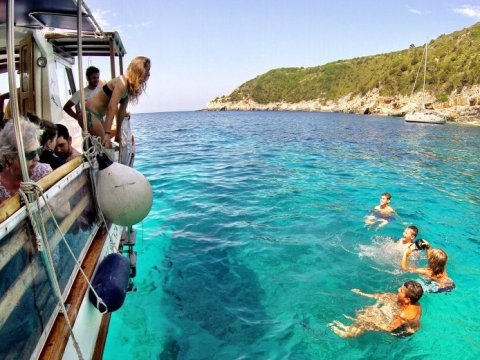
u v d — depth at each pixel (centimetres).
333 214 868
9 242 175
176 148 2127
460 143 2581
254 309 495
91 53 787
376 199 1016
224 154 1855
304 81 14775
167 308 491
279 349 422
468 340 452
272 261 626
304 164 1562
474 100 5916
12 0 181
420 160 1745
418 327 472
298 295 528
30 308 193
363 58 14000
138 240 701
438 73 7856
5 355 168
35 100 620
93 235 334
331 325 466
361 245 698
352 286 555
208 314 481
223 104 17088
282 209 900
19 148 192
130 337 433
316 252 663
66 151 409
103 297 293
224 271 590
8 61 182
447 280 571
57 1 416
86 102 427
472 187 1200
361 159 1738
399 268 611
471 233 797
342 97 11900
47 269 217
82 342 268
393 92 8688
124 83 398
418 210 940
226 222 804
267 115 9100
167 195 1023
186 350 416
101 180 338
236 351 418
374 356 418
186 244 688
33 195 198
